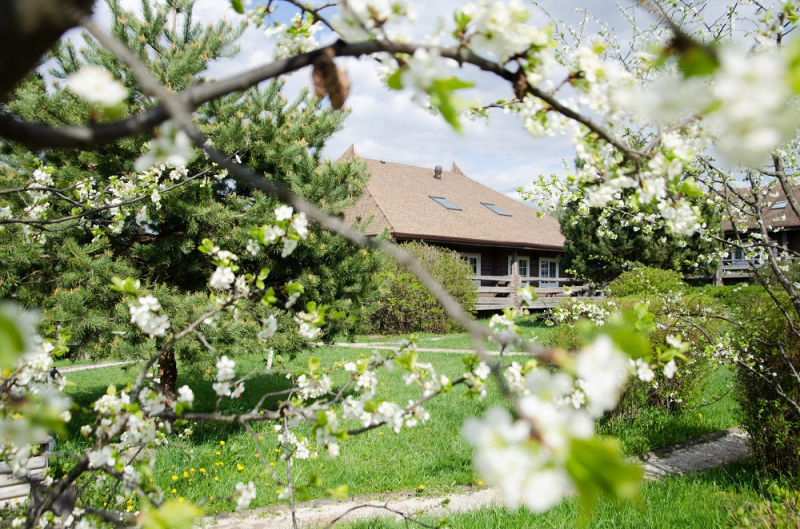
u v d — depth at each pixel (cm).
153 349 538
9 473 304
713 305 692
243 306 189
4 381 181
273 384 927
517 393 153
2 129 68
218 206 601
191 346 539
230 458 546
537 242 2159
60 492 155
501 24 91
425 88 72
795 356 468
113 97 67
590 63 120
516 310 163
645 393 684
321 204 654
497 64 100
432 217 1970
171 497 448
